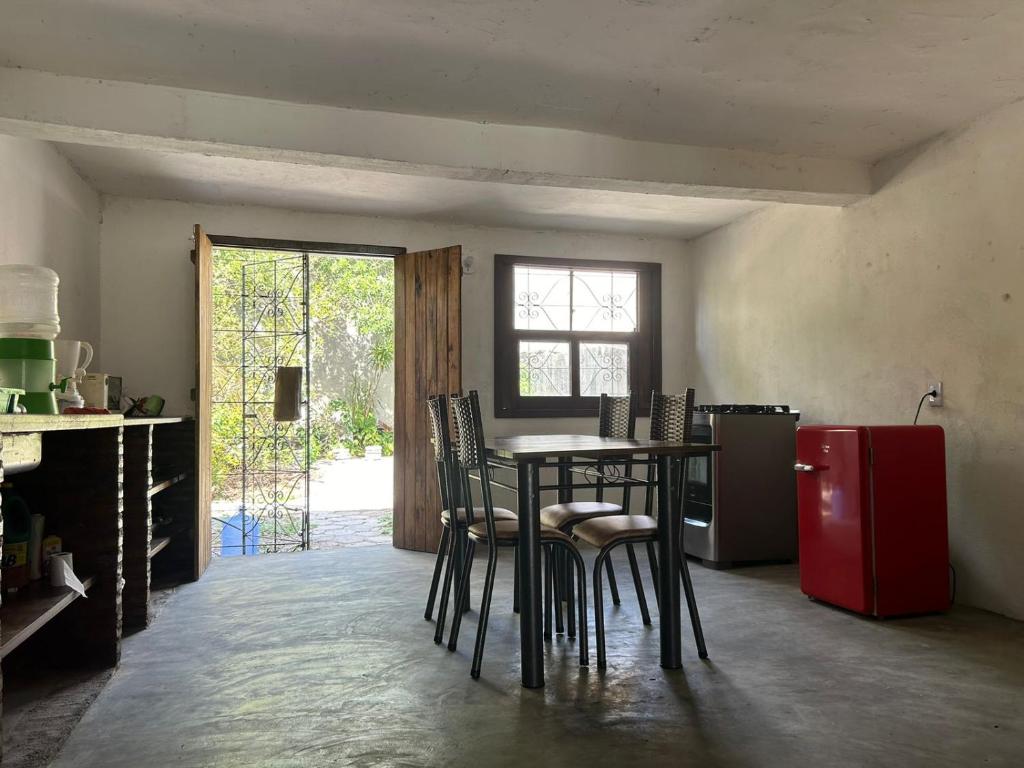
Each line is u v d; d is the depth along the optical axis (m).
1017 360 3.34
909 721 2.27
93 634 2.75
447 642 3.09
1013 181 3.36
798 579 4.25
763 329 5.23
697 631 2.88
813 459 3.70
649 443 3.07
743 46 2.83
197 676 2.69
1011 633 3.17
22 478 2.71
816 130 3.70
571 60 2.95
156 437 4.47
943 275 3.73
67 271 4.16
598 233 5.94
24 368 2.20
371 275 11.94
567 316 5.91
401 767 1.99
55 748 2.10
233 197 4.88
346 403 11.96
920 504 3.45
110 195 4.82
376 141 3.42
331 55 2.88
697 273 6.10
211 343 4.76
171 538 4.12
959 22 2.64
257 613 3.55
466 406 2.91
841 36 2.75
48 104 2.97
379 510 7.82
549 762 2.02
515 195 4.85
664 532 2.78
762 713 2.34
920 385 3.88
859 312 4.30
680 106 3.40
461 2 2.50
